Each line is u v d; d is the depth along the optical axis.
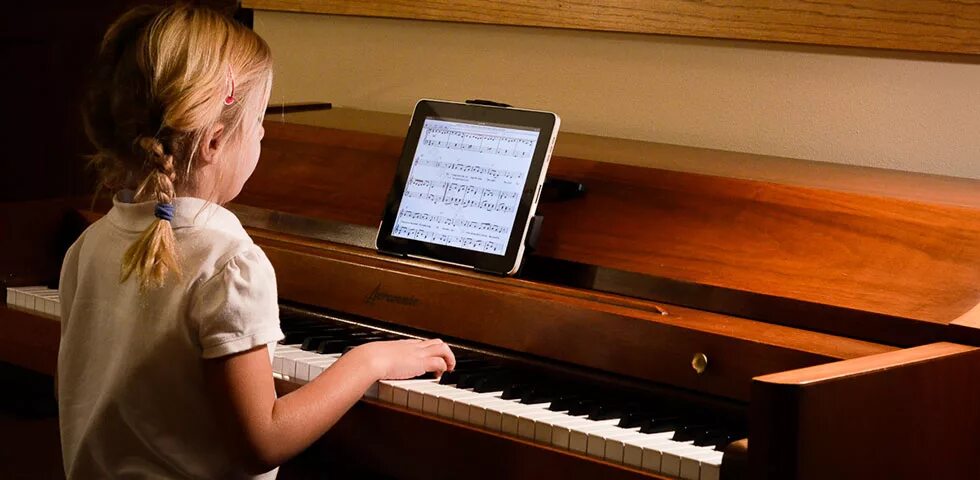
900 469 1.29
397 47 2.48
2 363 2.21
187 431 1.36
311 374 1.62
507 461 1.44
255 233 2.04
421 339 1.75
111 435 1.39
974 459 1.41
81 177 3.16
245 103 1.41
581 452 1.40
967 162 1.91
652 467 1.33
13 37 2.97
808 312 1.57
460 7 2.32
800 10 1.96
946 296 1.50
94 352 1.44
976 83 1.88
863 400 1.24
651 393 1.56
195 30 1.37
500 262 1.78
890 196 1.61
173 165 1.38
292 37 2.63
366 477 1.86
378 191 2.01
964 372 1.39
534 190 1.78
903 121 1.95
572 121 2.29
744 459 1.20
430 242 1.85
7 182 3.02
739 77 2.10
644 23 2.12
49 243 2.13
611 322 1.57
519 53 2.33
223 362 1.32
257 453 1.35
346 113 2.42
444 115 1.91
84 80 3.13
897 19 1.87
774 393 1.16
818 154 2.04
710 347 1.49
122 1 3.04
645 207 1.77
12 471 1.92
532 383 1.62
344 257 1.87
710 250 1.69
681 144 2.18
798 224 1.65
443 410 1.51
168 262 1.32
